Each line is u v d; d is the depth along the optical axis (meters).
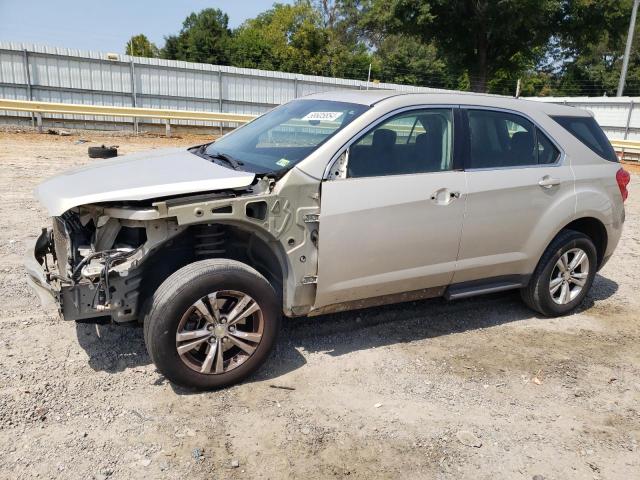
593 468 3.01
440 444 3.13
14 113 18.41
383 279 3.94
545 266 4.79
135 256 3.25
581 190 4.77
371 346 4.26
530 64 41.56
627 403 3.70
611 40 36.72
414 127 4.05
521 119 4.59
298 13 55.12
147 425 3.11
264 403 3.40
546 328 4.84
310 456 2.96
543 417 3.47
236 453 2.94
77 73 19.56
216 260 3.42
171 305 3.20
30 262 3.52
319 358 4.01
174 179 3.38
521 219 4.45
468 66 38.94
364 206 3.71
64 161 11.91
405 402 3.53
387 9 37.47
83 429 3.04
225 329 3.41
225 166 3.79
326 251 3.65
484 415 3.45
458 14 35.09
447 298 4.39
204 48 47.88
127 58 20.11
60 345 3.92
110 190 3.23
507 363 4.14
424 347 4.31
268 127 4.50
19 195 8.34
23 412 3.13
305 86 23.50
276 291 3.83
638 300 5.69
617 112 24.53
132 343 4.01
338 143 3.71
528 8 32.72
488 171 4.28
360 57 52.09
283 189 3.48
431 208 3.98
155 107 21.08
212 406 3.33
